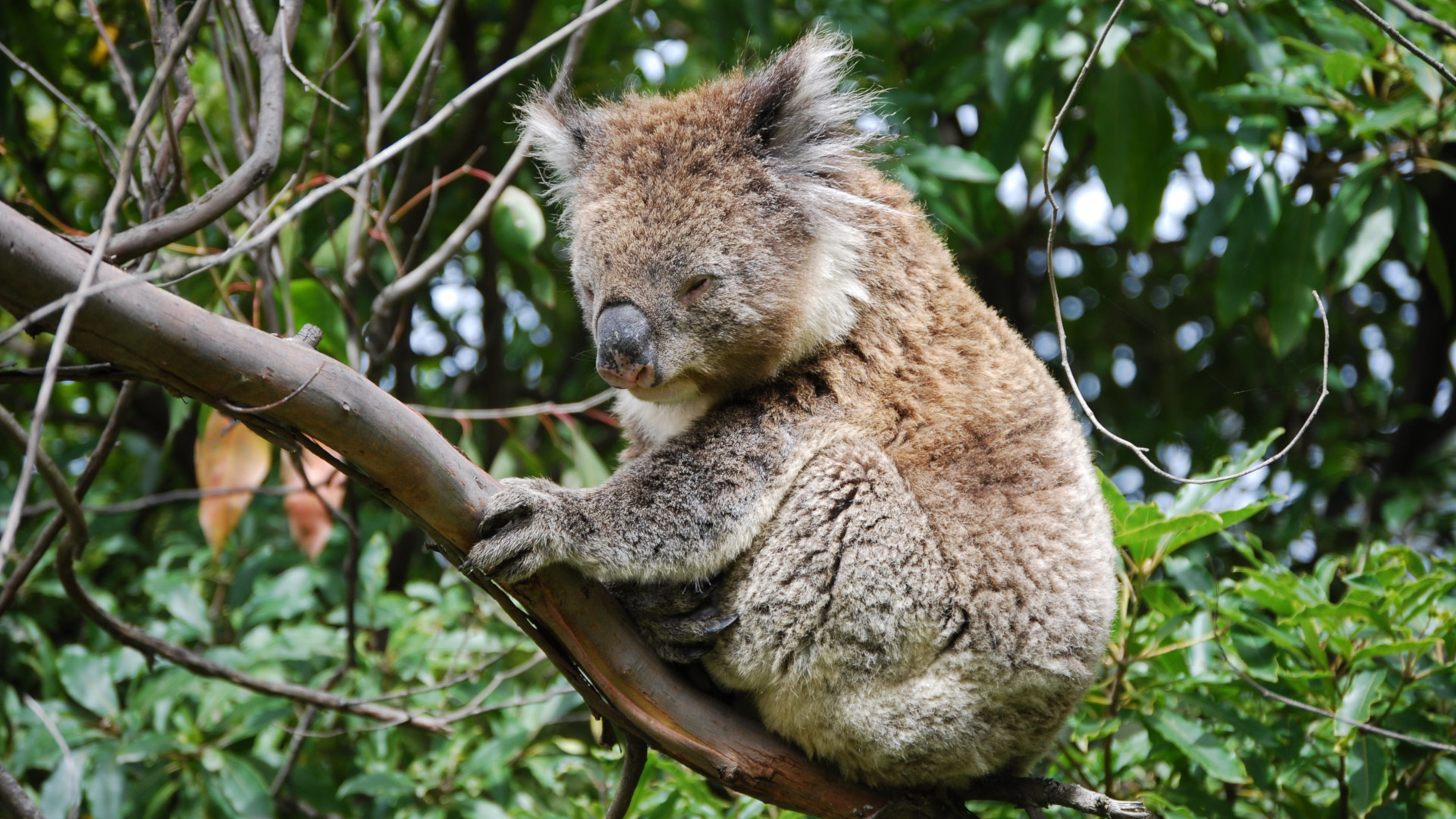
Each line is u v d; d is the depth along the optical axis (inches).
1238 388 278.7
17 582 140.0
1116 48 191.5
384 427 95.7
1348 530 248.2
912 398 124.9
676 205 125.3
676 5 259.6
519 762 186.7
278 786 176.6
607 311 123.2
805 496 117.0
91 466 138.8
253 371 90.1
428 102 161.0
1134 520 138.0
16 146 215.8
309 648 184.7
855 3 229.8
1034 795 117.4
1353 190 189.5
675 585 115.7
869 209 132.7
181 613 184.7
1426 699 151.5
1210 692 147.9
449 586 208.7
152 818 171.6
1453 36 106.0
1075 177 290.4
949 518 118.9
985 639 116.3
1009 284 293.9
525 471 243.9
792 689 115.9
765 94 131.7
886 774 117.9
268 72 123.4
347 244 191.0
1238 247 197.9
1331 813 147.0
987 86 233.9
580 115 144.9
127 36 231.0
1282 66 195.3
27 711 175.6
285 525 232.4
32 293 83.3
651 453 116.6
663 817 144.2
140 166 143.3
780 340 125.3
